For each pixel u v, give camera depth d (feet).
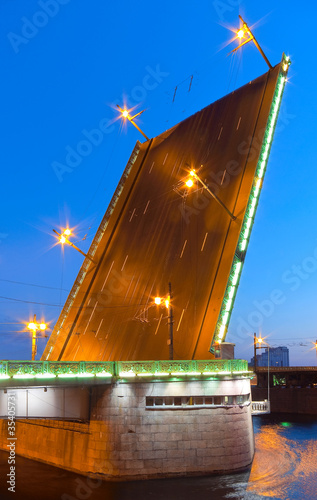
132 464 83.97
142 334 122.21
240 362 94.79
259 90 136.56
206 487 80.28
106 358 127.24
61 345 143.95
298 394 235.61
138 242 143.23
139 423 85.61
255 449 118.01
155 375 87.66
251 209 117.91
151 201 149.18
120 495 77.00
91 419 88.79
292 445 127.13
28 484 85.05
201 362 90.89
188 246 124.98
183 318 114.32
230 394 90.79
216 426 88.22
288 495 76.59
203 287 114.01
